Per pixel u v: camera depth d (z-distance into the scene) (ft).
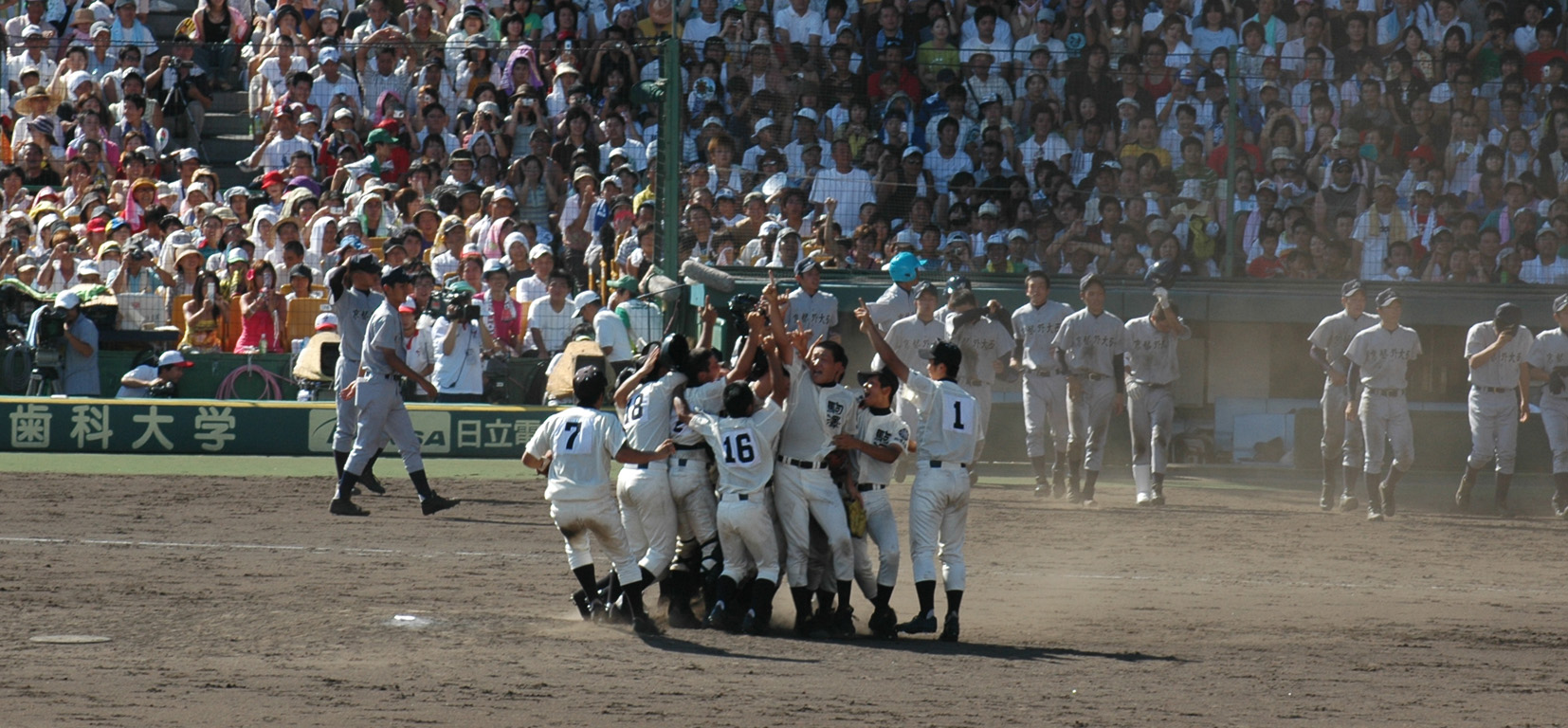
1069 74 158.30
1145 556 98.73
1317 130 158.10
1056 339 123.44
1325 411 124.26
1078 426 123.44
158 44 180.96
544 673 60.70
